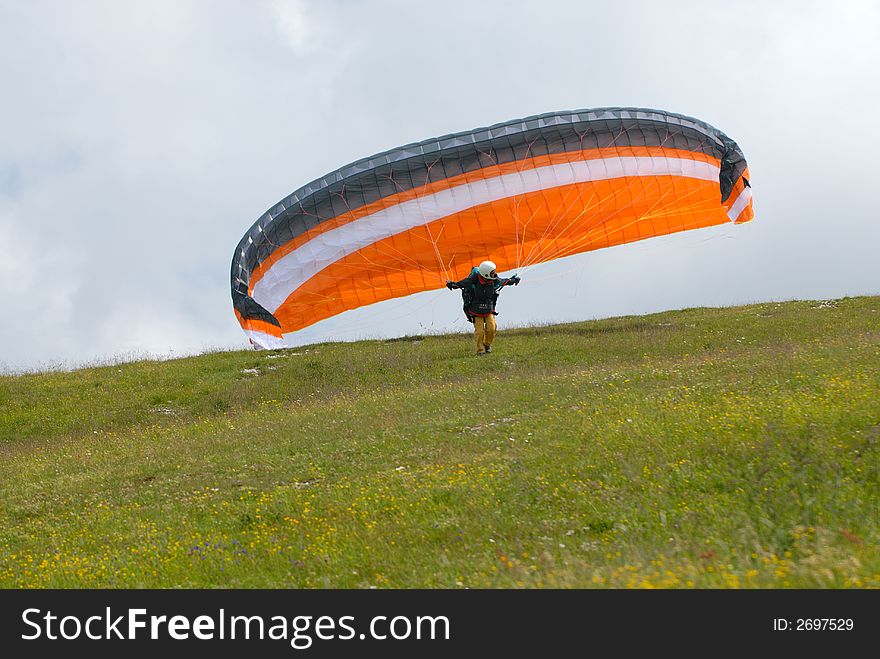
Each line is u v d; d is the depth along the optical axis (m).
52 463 32.22
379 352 50.00
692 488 16.86
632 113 52.81
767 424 19.30
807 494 14.87
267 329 53.03
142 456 31.19
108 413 42.56
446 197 51.41
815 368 28.88
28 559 19.30
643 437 21.30
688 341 46.12
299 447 29.12
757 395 25.23
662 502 16.11
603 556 13.67
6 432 41.09
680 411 23.83
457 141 51.44
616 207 53.53
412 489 20.88
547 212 52.38
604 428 23.53
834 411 20.14
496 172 51.62
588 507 16.88
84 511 24.30
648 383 31.77
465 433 27.83
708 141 54.75
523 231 52.78
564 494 18.02
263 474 26.28
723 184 57.03
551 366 43.22
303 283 52.31
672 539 13.88
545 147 51.88
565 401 30.50
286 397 43.12
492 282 46.31
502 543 15.47
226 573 16.27
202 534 19.98
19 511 25.14
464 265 53.72
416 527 17.50
